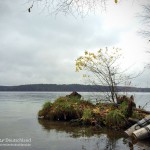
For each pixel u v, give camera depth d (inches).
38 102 1603.1
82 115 573.3
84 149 336.2
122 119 495.8
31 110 949.2
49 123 563.5
